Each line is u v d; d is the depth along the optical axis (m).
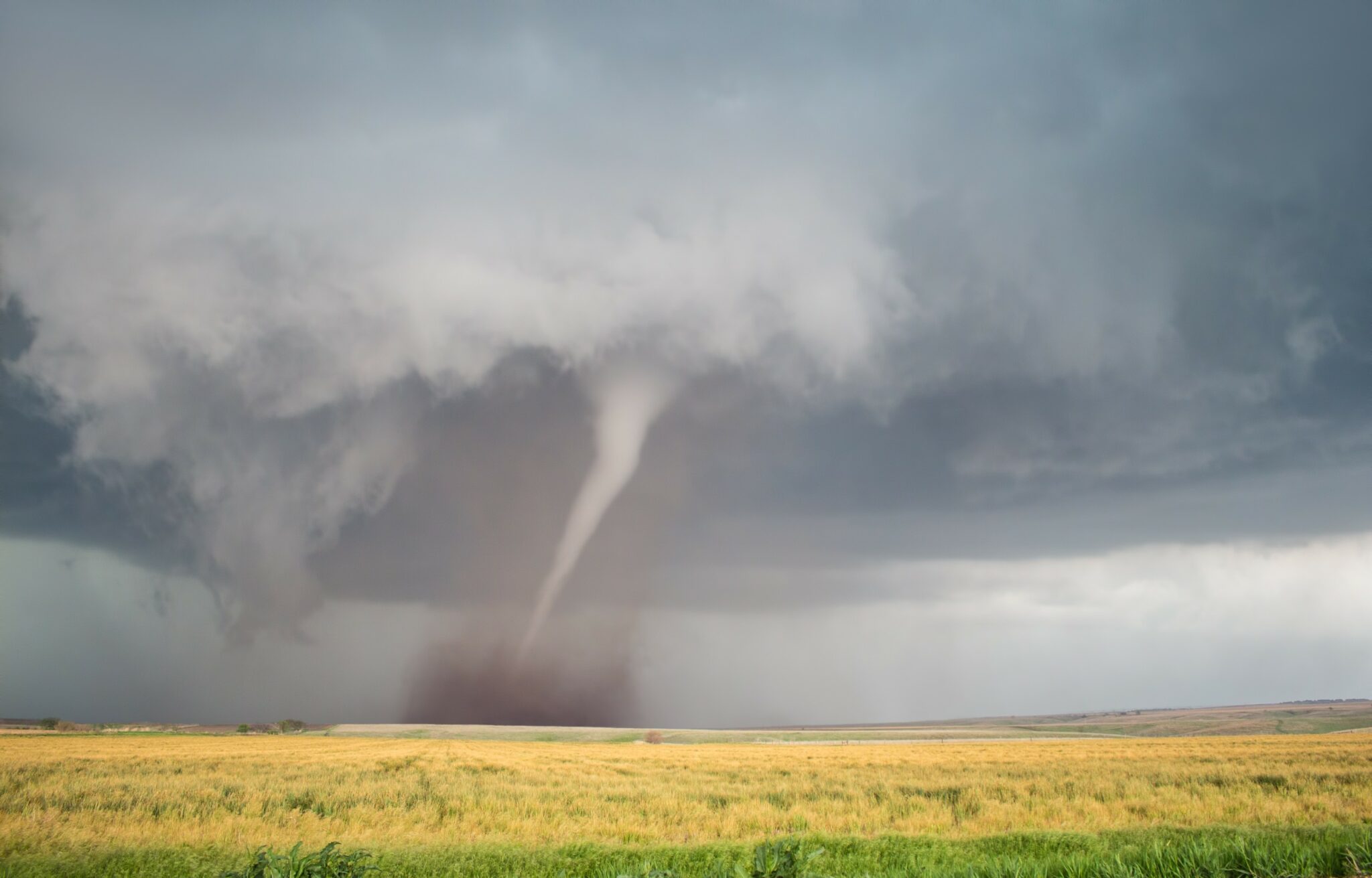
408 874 15.34
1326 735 81.19
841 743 87.44
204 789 29.95
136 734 106.31
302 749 61.44
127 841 19.42
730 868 12.14
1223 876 11.06
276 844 18.94
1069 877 11.63
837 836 18.14
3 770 38.12
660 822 22.33
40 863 16.91
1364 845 11.62
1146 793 27.08
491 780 35.41
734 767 43.44
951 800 27.08
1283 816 21.36
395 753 57.56
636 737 133.75
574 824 21.91
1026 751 60.09
